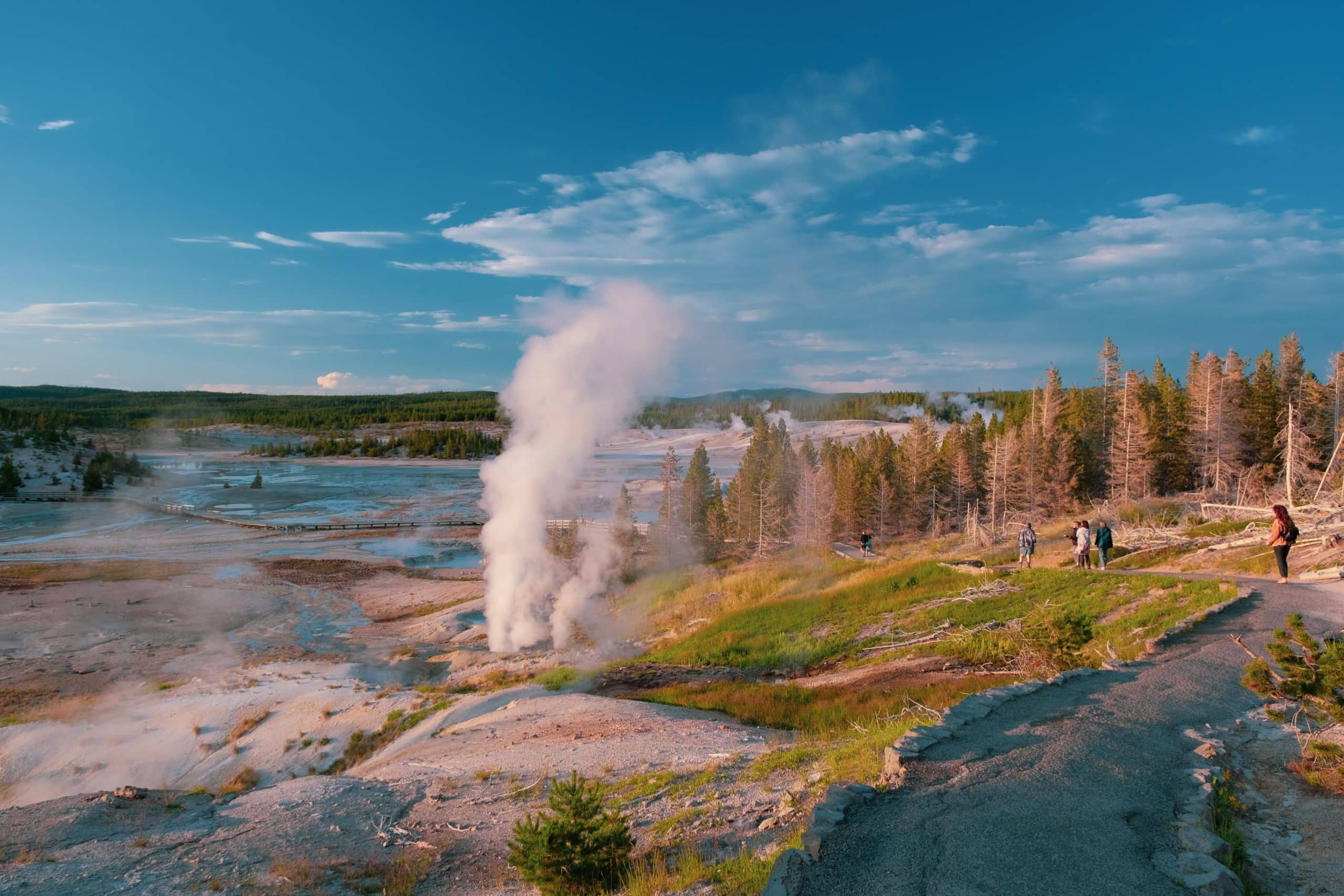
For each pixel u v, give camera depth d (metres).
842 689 16.69
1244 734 8.27
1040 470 58.28
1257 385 56.28
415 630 37.31
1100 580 20.62
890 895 5.12
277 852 10.03
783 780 9.45
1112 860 5.51
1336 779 6.91
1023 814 6.23
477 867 9.08
